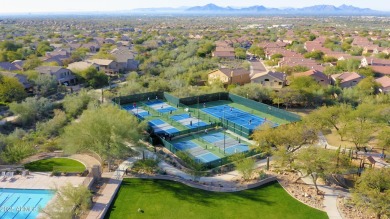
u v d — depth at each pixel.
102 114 45.31
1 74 85.81
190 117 67.88
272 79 87.56
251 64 124.12
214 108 74.62
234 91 80.56
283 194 38.34
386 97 72.75
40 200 36.00
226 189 39.00
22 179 39.88
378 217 32.19
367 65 109.69
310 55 135.75
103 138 42.72
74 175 41.09
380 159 47.72
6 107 77.06
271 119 67.25
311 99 74.88
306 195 37.78
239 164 41.16
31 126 67.81
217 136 57.75
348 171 42.12
